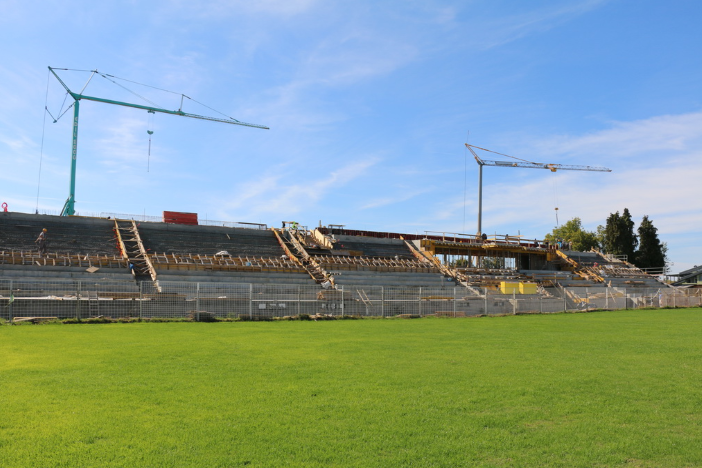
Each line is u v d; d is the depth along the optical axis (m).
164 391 10.01
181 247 45.97
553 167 122.25
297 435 7.47
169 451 6.76
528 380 11.43
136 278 37.81
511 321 31.02
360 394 9.95
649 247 87.38
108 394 9.68
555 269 70.56
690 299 49.59
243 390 10.19
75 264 37.72
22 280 31.12
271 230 54.59
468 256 67.88
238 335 20.69
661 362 14.14
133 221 48.03
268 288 35.81
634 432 7.80
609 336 21.31
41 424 7.79
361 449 6.94
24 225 42.28
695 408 9.16
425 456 6.73
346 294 38.09
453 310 39.00
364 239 58.34
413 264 53.81
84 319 26.08
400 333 22.30
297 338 19.75
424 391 10.26
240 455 6.66
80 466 6.21
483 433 7.68
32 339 18.22
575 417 8.56
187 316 29.89
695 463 6.61
